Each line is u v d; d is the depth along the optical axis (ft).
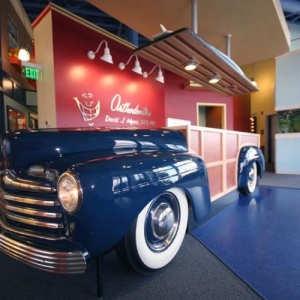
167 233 5.41
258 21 11.74
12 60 20.45
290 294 4.40
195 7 9.95
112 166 4.05
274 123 29.19
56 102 11.04
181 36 8.36
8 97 20.53
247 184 11.75
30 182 4.18
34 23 12.00
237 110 29.07
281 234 7.23
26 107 26.68
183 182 5.34
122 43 13.61
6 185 4.50
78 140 4.94
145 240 4.89
